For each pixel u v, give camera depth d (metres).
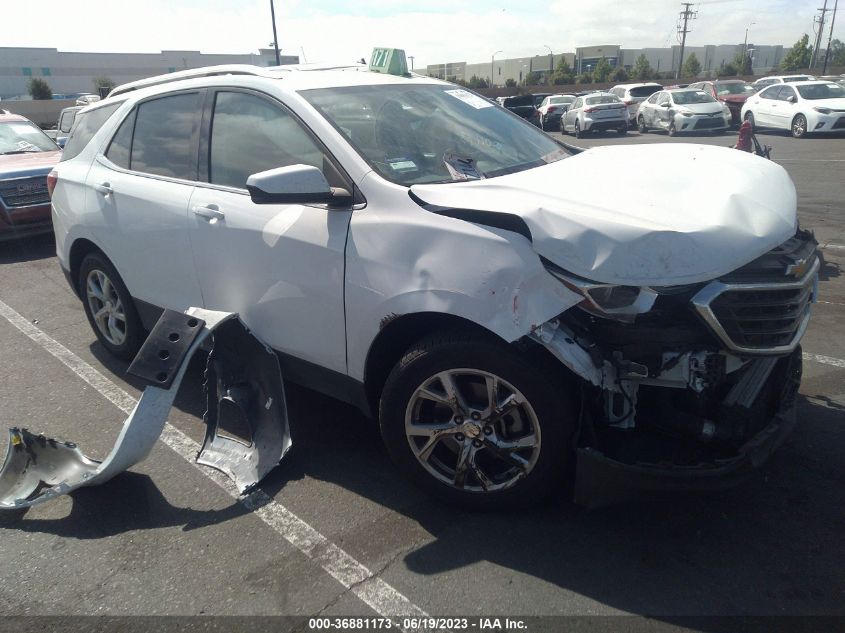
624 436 2.81
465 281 2.69
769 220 2.73
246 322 3.57
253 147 3.53
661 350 2.56
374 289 2.94
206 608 2.59
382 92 3.69
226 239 3.53
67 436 3.92
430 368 2.88
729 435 2.70
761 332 2.59
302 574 2.75
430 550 2.85
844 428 3.69
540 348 2.72
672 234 2.47
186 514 3.17
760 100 21.69
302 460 3.57
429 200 2.88
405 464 3.10
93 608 2.61
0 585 2.75
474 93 4.30
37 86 45.97
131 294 4.34
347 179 3.12
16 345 5.33
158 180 3.99
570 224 2.54
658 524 2.96
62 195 4.73
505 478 2.93
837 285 6.09
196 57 81.19
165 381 3.23
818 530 2.90
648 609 2.51
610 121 25.36
